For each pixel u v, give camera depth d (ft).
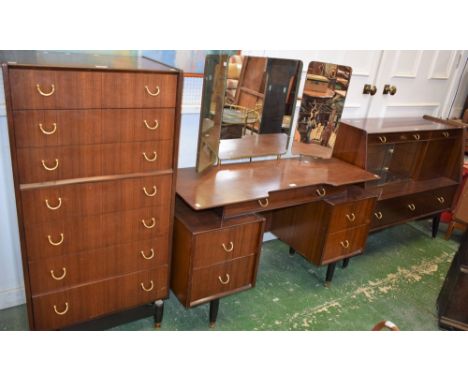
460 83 13.62
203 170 7.48
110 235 5.90
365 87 10.61
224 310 7.90
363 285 9.31
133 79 5.20
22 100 4.60
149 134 5.61
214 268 6.83
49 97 4.74
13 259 6.93
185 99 7.64
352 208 8.48
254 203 7.04
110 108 5.18
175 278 7.04
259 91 7.79
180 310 7.78
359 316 8.21
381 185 10.31
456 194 11.87
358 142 9.07
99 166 5.42
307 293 8.77
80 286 5.93
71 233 5.55
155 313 7.02
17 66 4.45
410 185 10.80
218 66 6.80
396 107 11.92
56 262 5.59
